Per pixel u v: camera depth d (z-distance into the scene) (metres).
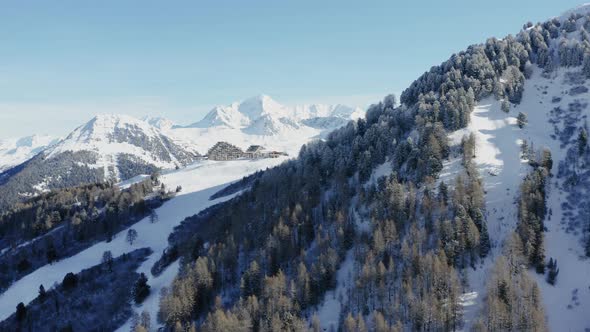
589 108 192.00
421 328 120.12
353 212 162.50
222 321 125.75
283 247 152.38
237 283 152.25
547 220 148.62
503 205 152.00
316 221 164.12
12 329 160.00
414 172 165.75
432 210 148.00
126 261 195.50
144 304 161.00
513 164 167.12
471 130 183.00
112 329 152.88
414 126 189.12
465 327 121.25
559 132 186.12
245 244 162.12
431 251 132.25
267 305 130.50
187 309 140.62
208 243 176.88
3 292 188.00
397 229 147.12
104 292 173.88
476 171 160.88
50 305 169.25
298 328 124.50
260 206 182.00
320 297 138.25
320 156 197.88
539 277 132.88
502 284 122.75
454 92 195.62
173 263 182.12
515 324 116.88
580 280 131.88
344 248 149.75
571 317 124.31
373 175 174.75
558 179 163.00
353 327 119.19
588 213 148.38
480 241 137.25
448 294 123.75
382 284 129.88
